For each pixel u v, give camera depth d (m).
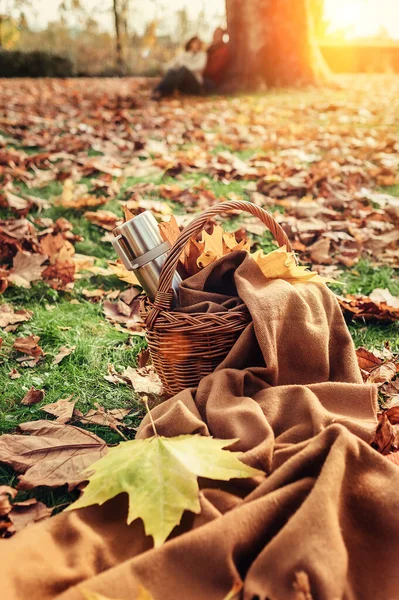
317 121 7.75
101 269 3.36
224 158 5.50
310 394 1.85
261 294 2.01
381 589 1.35
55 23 20.61
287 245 2.25
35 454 1.93
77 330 2.82
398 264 3.44
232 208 2.08
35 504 1.74
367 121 7.67
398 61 22.30
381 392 2.28
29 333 2.79
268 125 7.46
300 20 11.06
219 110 8.68
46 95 11.41
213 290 2.22
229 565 1.32
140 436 1.78
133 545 1.49
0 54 18.02
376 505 1.46
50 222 4.09
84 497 1.53
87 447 1.96
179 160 5.42
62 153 5.88
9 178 4.93
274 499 1.43
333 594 1.23
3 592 1.28
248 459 1.60
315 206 4.19
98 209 4.35
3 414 2.22
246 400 1.84
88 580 1.28
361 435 1.75
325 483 1.40
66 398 2.31
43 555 1.40
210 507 1.49
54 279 3.27
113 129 7.18
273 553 1.30
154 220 2.14
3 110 8.82
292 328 2.02
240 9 10.84
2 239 3.59
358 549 1.41
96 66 19.64
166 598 1.28
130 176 5.18
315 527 1.32
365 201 4.44
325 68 11.73
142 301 2.14
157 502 1.47
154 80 14.03
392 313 2.84
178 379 2.05
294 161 5.47
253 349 2.00
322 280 2.26
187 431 1.75
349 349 2.14
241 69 11.00
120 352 2.64
